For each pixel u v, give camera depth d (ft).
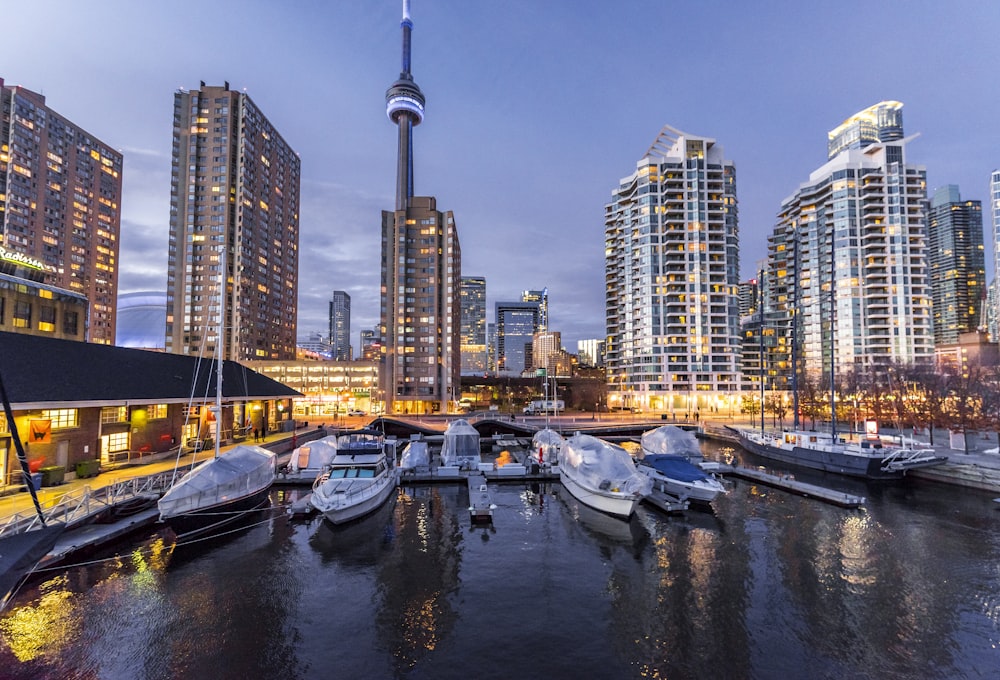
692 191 407.23
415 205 420.77
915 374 236.22
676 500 107.76
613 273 469.98
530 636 55.01
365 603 62.64
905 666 49.34
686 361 393.91
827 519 97.76
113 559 74.49
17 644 52.42
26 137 455.63
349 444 127.54
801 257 451.12
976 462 124.36
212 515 86.58
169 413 142.10
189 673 47.78
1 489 86.69
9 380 89.76
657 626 57.21
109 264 542.98
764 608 61.46
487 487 122.72
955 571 71.82
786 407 347.97
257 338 438.81
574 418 299.17
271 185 469.16
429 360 397.80
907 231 401.90
